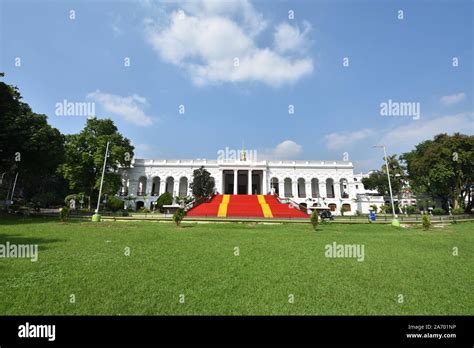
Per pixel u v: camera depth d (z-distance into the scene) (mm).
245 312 5508
